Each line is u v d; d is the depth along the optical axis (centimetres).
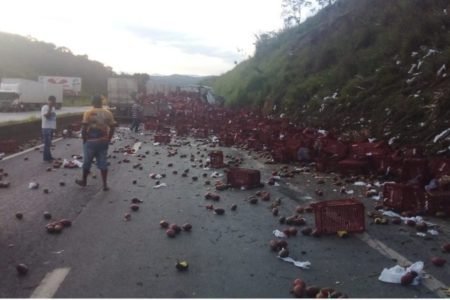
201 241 746
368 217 912
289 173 1416
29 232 784
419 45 2105
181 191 1160
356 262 656
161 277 591
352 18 3338
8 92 5897
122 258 659
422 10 2400
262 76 4531
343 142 1527
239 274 605
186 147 2297
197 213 932
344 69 2616
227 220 881
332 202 809
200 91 6238
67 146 2225
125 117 4203
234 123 3031
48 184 1227
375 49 2539
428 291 557
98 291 544
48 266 625
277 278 592
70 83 9662
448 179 1047
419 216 905
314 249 713
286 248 708
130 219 876
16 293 537
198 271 614
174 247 713
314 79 3019
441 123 1477
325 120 2297
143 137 2870
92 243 727
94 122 1154
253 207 992
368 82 2223
